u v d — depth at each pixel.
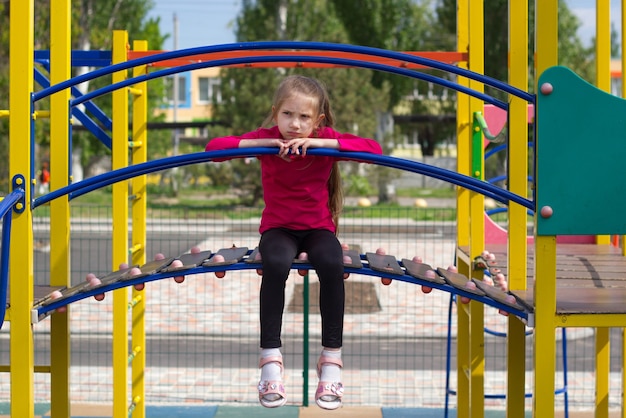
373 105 28.97
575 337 9.88
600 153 3.54
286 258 3.82
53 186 4.62
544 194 3.55
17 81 3.79
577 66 33.72
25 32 3.79
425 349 9.27
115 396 5.48
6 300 3.77
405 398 7.25
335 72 28.30
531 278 4.54
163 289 12.65
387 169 31.06
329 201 4.38
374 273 3.86
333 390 3.79
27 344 3.79
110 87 4.54
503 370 8.33
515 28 4.59
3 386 7.72
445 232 20.67
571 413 6.81
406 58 3.88
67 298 3.88
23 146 3.79
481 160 5.43
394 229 21.12
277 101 3.94
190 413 6.68
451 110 31.89
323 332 3.86
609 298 3.94
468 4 5.67
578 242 6.37
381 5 29.33
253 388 7.52
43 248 17.94
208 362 8.54
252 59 4.34
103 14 33.62
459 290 3.84
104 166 38.50
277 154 3.76
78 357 8.66
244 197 30.23
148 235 19.75
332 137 4.05
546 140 3.54
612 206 3.54
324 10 30.08
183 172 34.06
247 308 11.12
